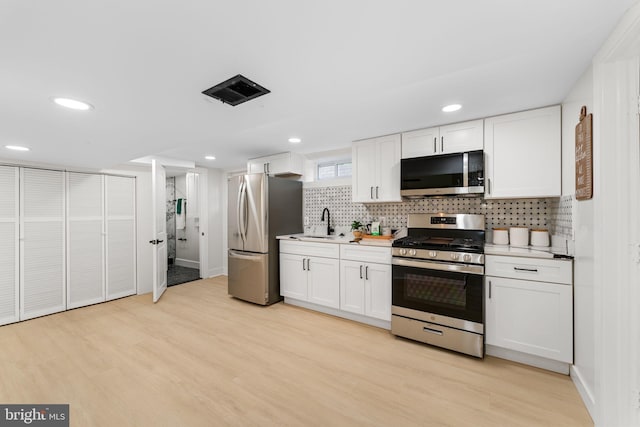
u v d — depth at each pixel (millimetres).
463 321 2273
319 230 3902
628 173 1364
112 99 1675
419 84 1814
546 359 2070
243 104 1814
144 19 1000
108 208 3896
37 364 2203
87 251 3691
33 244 3279
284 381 1968
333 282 3168
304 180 4098
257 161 4168
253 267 3598
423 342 2494
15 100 1649
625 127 1363
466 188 2467
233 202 3828
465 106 2201
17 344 2564
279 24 1061
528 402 1728
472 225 2721
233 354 2344
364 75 1485
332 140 3225
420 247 2482
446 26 1105
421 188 2688
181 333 2768
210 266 5141
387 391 1852
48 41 1104
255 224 3584
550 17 1084
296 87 1605
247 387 1904
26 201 3248
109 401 1768
